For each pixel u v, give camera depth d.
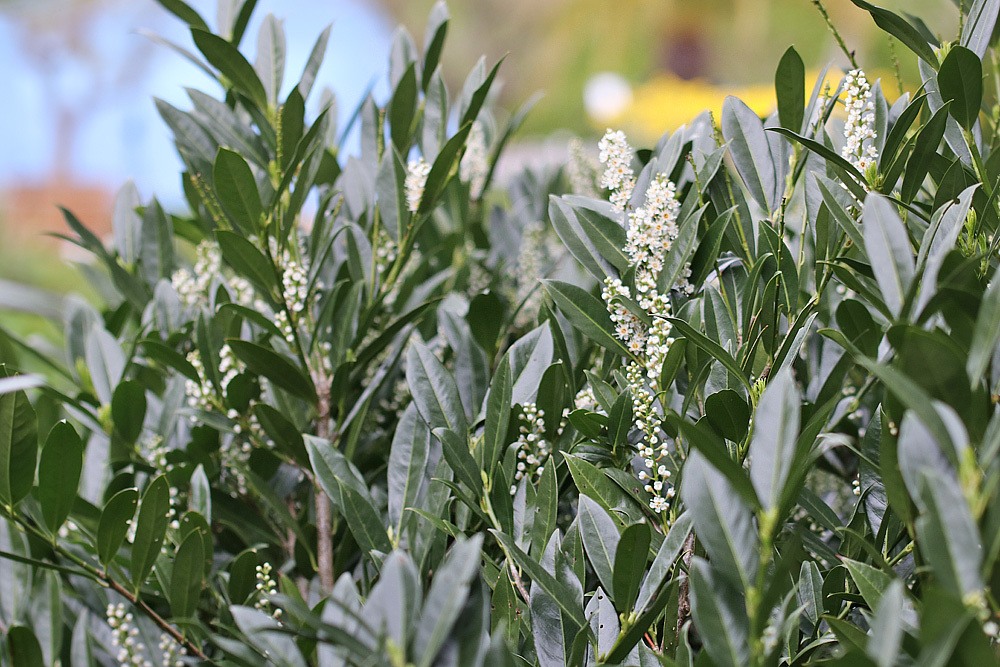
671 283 1.62
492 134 2.05
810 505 1.61
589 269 1.66
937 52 1.62
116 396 1.75
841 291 1.71
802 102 1.65
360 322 1.76
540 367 1.66
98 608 1.73
